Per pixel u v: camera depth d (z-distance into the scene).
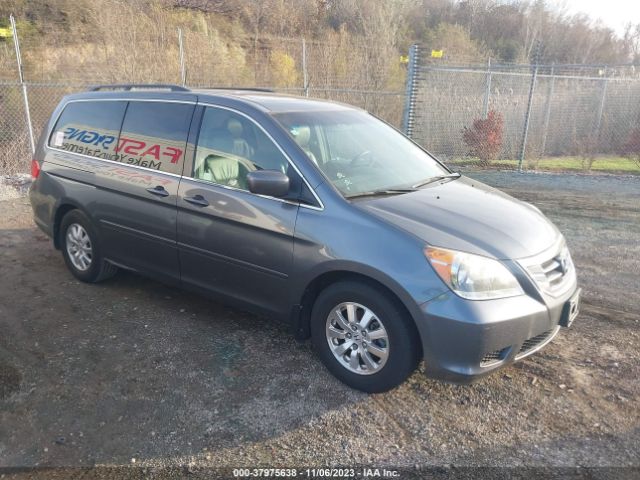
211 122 4.15
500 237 3.35
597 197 9.38
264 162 3.81
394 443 3.02
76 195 4.94
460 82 14.07
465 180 4.49
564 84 14.76
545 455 2.94
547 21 36.78
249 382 3.58
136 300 4.85
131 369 3.72
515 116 13.92
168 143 4.34
